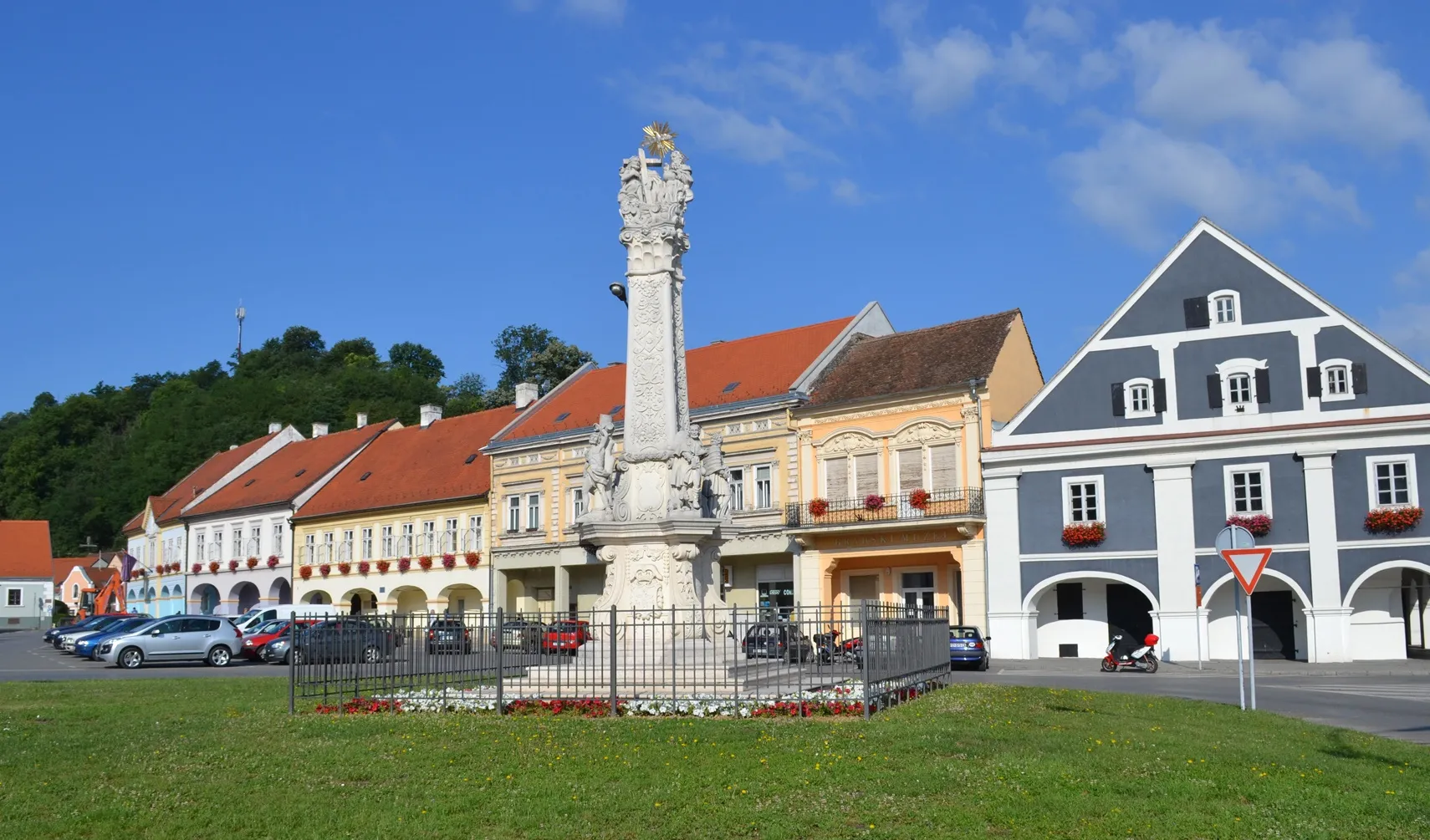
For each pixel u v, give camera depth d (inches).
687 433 756.6
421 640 717.9
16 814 413.4
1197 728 636.7
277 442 3070.9
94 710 760.3
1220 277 1534.2
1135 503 1535.4
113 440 4330.7
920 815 398.9
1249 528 1455.5
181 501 3073.3
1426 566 1370.6
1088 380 1588.3
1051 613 1600.6
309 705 716.0
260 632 1659.7
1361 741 604.4
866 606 613.6
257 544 2664.9
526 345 3809.1
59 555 3944.4
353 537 2438.5
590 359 3555.6
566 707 642.8
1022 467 1599.4
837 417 1756.9
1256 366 1498.5
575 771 474.0
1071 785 443.8
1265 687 1043.3
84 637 1707.7
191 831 391.2
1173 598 1497.3
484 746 532.1
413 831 387.5
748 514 1823.3
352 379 3978.8
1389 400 1423.5
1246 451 1480.1
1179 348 1544.0
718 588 754.8
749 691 663.8
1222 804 417.7
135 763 510.3
